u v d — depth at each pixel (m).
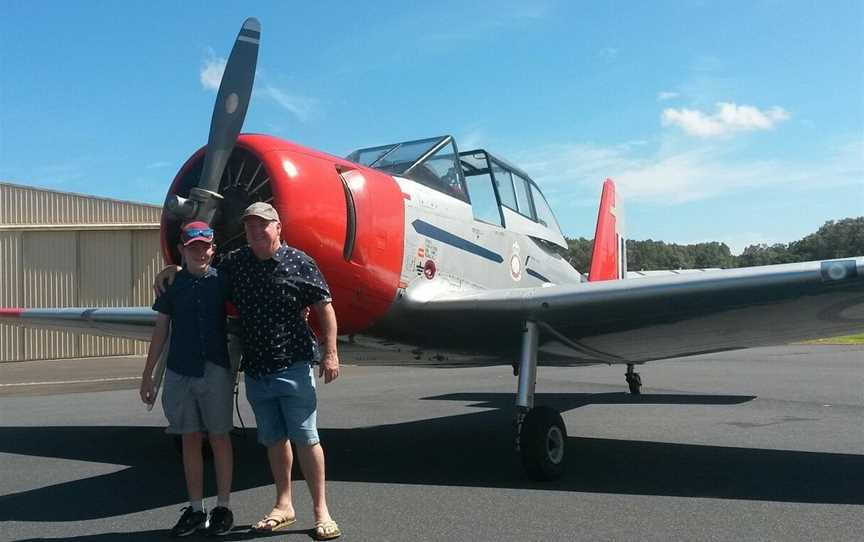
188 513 3.38
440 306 4.80
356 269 4.43
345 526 3.49
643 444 5.78
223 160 3.94
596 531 3.39
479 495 4.12
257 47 4.11
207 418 3.36
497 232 6.00
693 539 3.25
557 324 4.82
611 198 10.00
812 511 3.71
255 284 3.29
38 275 21.66
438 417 7.71
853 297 3.98
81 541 3.31
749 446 5.65
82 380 14.20
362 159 5.65
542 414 4.54
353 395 10.12
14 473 4.90
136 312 5.89
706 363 16.33
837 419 7.14
